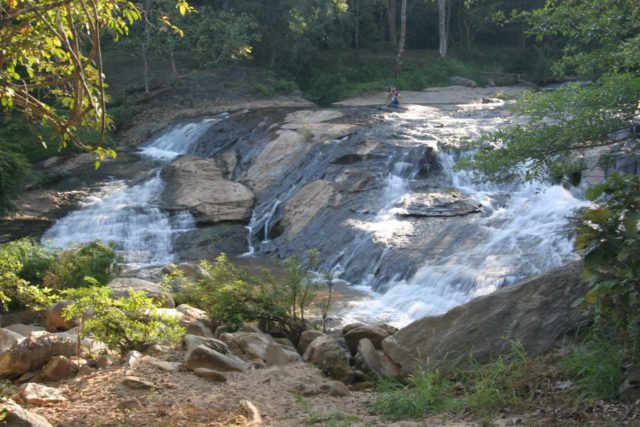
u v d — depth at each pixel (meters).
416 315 15.09
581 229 6.93
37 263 15.93
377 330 10.80
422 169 22.89
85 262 15.70
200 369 8.55
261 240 22.98
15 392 8.33
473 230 18.12
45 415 7.23
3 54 6.65
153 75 43.00
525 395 7.25
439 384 8.13
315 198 22.62
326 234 20.61
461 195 20.77
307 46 44.78
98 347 10.02
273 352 10.05
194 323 11.02
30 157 29.23
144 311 9.82
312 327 12.55
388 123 28.80
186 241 22.89
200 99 39.59
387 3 52.81
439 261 16.86
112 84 42.16
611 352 7.28
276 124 29.75
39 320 14.21
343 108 35.41
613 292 6.56
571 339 8.30
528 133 10.62
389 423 7.05
